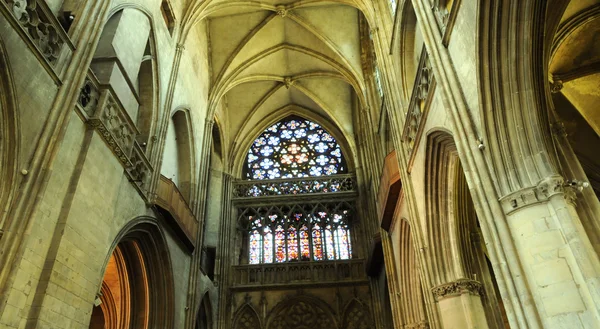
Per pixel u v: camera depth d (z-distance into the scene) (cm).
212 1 2095
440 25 1095
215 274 2402
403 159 1548
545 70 901
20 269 848
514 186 809
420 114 1379
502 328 1234
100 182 1151
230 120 2986
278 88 2952
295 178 2889
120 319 1548
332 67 2692
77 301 1011
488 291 1294
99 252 1129
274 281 2498
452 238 1326
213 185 2703
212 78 2445
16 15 909
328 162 3052
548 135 848
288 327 2395
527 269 752
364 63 2389
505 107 861
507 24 862
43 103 946
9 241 817
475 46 891
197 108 2170
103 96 1193
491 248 810
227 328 2359
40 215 917
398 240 1861
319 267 2539
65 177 1019
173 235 1725
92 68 1251
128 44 1400
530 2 842
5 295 787
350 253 2633
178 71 1881
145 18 1557
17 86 867
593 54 1221
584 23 1109
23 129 882
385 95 1706
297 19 2403
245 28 2444
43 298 884
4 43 837
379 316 2317
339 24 2417
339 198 2773
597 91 1315
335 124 3103
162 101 1677
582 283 692
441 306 1273
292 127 3212
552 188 764
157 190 1534
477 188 862
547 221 756
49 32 998
